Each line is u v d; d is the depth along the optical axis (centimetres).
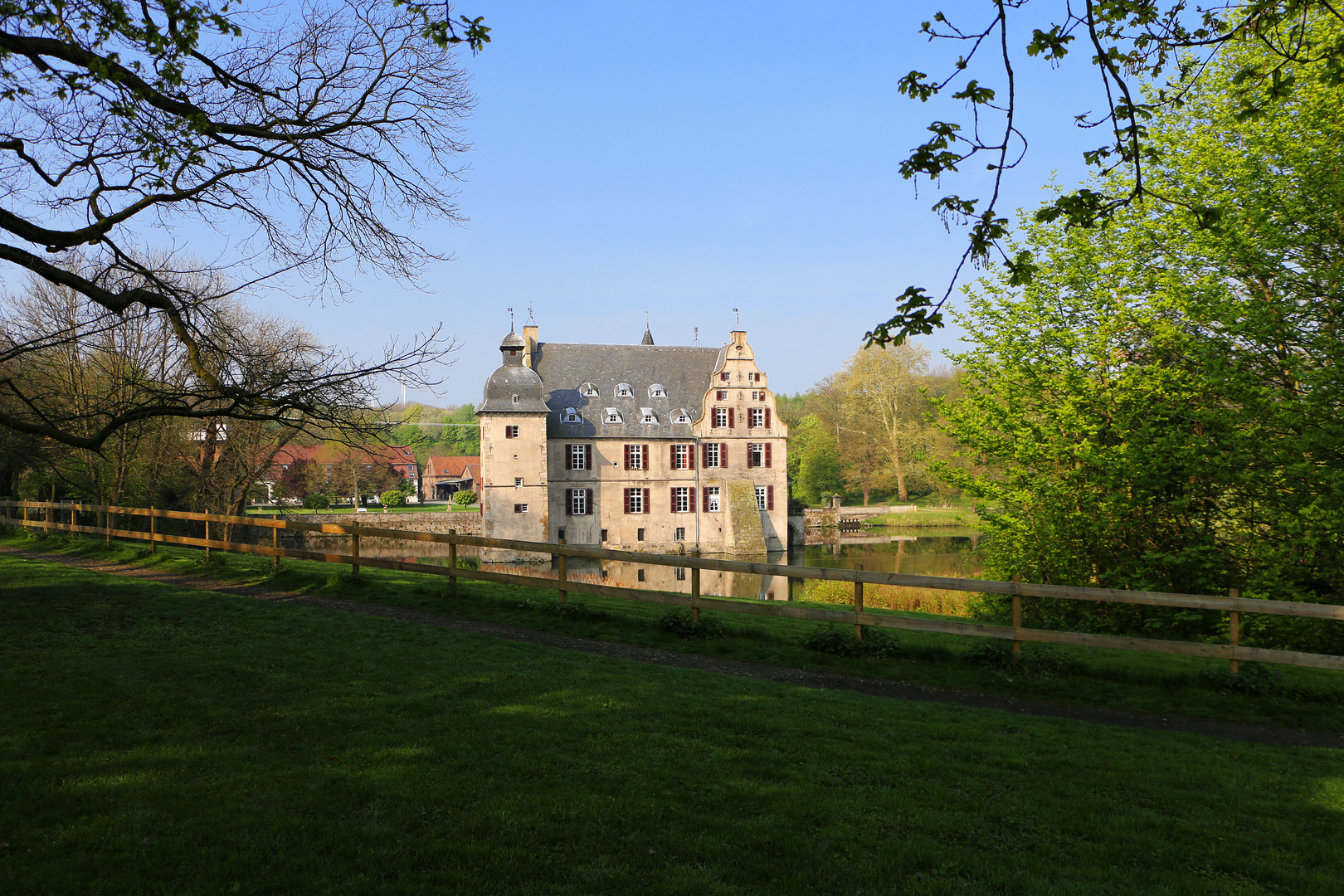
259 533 4678
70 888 409
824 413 7762
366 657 910
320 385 899
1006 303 1884
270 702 730
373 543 5069
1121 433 1666
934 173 557
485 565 4422
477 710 728
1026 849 505
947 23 508
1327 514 1380
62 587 1306
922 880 454
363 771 575
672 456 5184
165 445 3080
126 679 784
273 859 447
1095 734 777
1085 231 1733
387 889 418
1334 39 1296
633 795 551
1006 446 1855
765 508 5244
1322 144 1441
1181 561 1546
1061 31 550
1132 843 517
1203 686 984
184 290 952
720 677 923
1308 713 900
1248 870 484
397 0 721
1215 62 1620
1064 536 1756
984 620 1820
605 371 5325
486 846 467
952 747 702
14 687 745
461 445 10750
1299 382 1473
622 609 1313
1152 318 1684
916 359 6950
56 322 2117
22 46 739
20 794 518
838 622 1154
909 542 5753
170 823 486
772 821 520
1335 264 1449
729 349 5259
